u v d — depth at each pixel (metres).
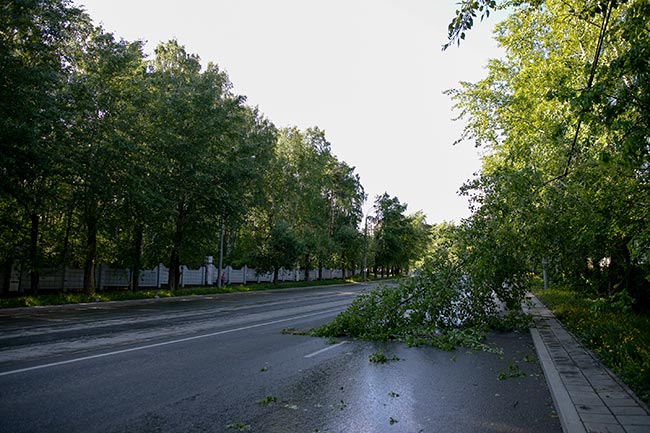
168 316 16.61
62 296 21.67
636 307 13.95
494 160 21.67
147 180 25.02
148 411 5.45
